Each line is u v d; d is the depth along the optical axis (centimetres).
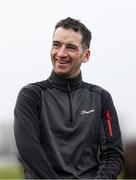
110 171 530
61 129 528
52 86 546
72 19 552
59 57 541
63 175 518
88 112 543
